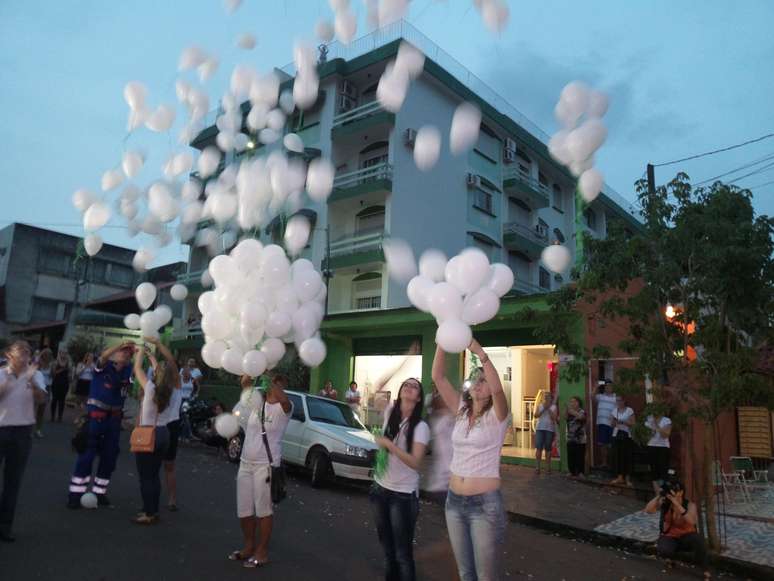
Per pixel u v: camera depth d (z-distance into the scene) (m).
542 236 24.80
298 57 5.32
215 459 11.61
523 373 15.30
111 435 6.74
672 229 7.24
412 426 4.22
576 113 3.82
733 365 6.80
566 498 9.75
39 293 36.62
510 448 14.83
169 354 6.27
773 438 14.12
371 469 9.36
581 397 12.32
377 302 19.84
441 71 19.92
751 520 8.99
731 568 6.65
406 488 4.16
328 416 10.48
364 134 19.91
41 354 14.37
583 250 8.10
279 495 5.12
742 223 6.99
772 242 7.07
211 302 5.50
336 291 20.53
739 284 7.05
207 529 6.11
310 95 5.41
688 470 10.00
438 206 20.08
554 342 8.66
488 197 22.45
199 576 4.67
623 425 10.78
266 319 5.03
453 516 3.55
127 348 6.80
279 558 5.37
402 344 16.62
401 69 4.45
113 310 27.95
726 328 7.46
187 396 14.42
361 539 6.40
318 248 20.36
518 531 7.80
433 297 3.49
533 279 24.50
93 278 38.56
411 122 19.34
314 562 5.36
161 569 4.75
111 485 7.85
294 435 10.18
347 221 20.69
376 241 18.53
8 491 5.15
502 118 22.52
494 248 22.45
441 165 20.41
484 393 3.62
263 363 5.09
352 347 18.02
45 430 12.96
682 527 6.44
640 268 7.59
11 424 5.17
